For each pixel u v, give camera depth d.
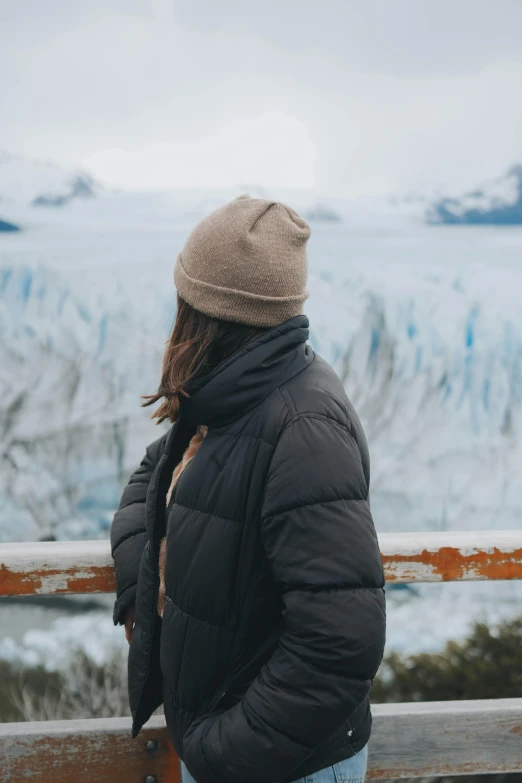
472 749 1.47
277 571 0.90
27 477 22.02
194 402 0.98
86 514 21.89
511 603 16.00
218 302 0.96
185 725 1.02
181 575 0.99
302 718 0.86
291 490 0.89
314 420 0.92
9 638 12.82
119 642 6.57
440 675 4.53
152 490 1.12
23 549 1.32
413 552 1.36
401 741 1.45
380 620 0.87
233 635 0.96
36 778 1.38
